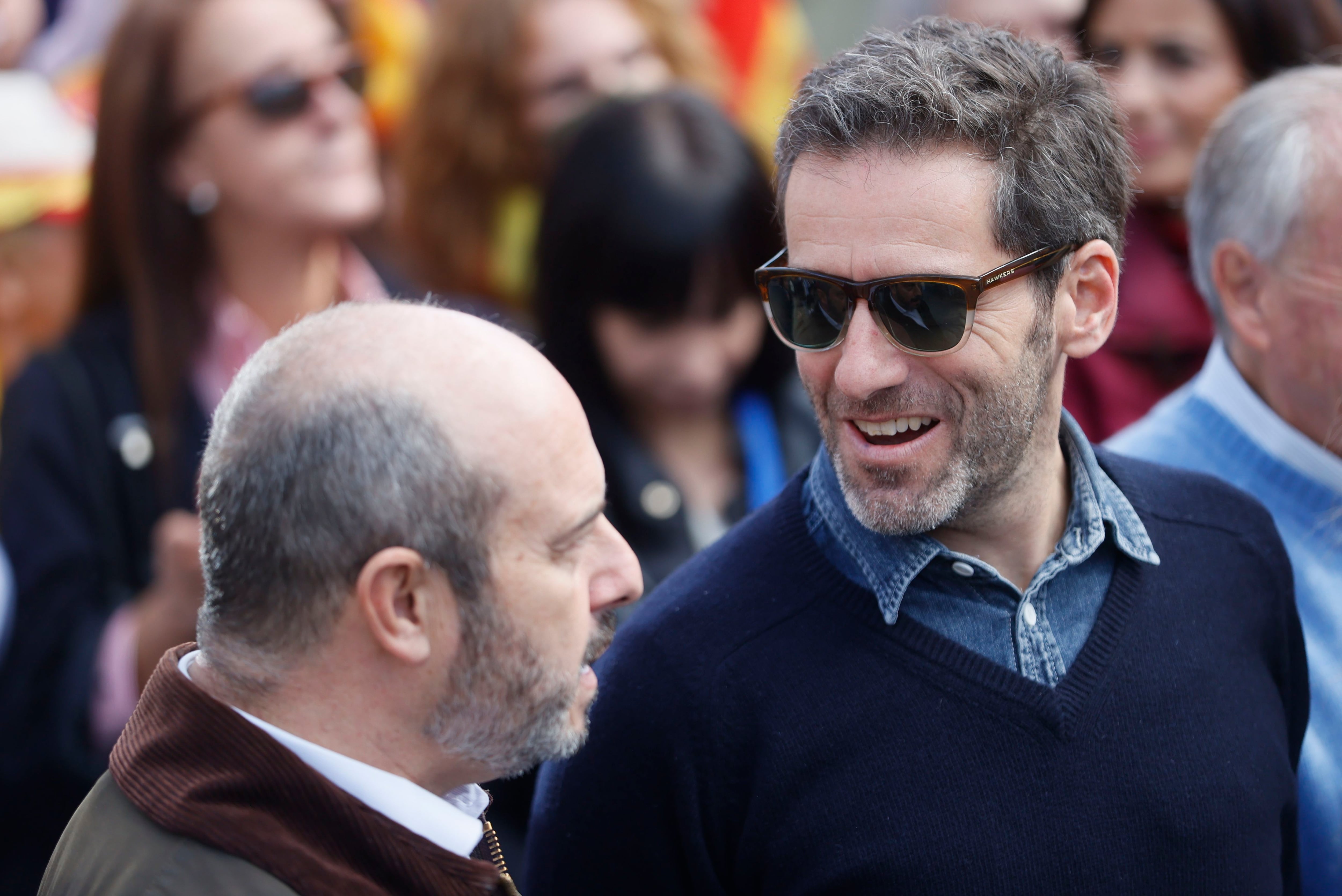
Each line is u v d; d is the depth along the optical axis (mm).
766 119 11680
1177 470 4738
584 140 6598
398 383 3385
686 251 6301
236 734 3266
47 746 6301
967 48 3848
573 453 3564
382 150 10203
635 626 4254
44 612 6559
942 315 3725
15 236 8828
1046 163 3801
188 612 6180
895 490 3908
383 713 3455
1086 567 4254
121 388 7027
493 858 3875
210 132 7355
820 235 3793
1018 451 3984
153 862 3113
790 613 4059
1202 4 7195
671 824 4090
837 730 3900
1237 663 4281
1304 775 4887
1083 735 3936
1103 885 3871
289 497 3344
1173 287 7363
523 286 8766
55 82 11609
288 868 3111
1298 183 5016
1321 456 5133
